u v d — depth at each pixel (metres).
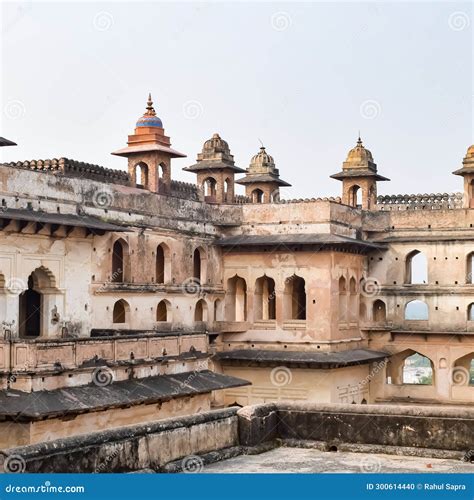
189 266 27.53
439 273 30.56
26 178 20.70
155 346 21.94
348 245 28.47
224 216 29.42
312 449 11.67
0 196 19.84
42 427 17.66
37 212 20.89
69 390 18.83
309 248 28.12
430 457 11.12
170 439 10.34
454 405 29.95
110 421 19.56
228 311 29.48
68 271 21.91
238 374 28.56
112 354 20.31
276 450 11.62
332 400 27.38
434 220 30.92
